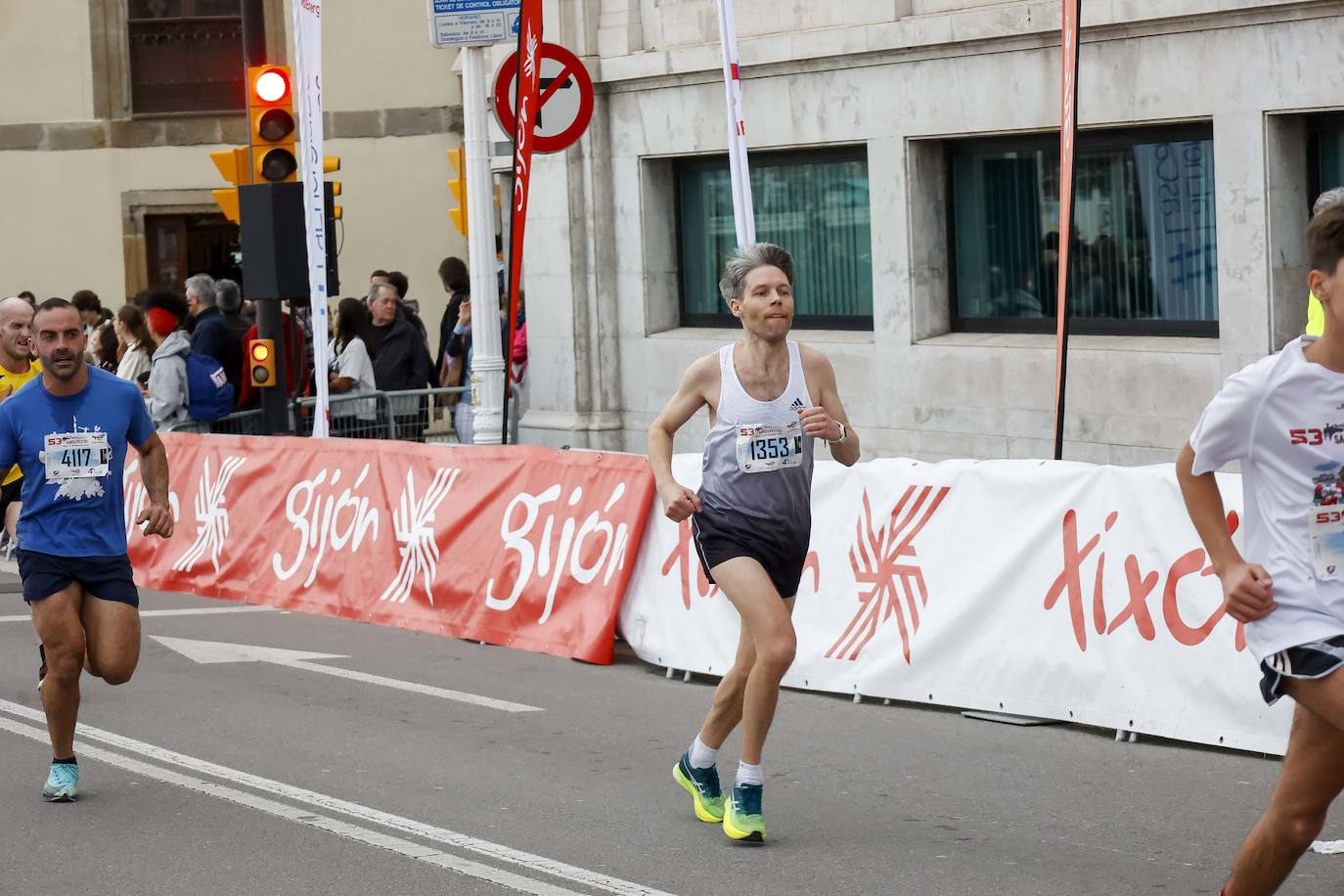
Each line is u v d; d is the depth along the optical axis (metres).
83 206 50.31
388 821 12.50
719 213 31.20
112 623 13.33
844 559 16.58
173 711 16.39
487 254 22.80
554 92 21.17
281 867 11.48
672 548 17.94
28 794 13.46
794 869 11.15
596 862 11.39
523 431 33.28
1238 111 22.72
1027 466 15.17
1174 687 14.00
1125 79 24.03
